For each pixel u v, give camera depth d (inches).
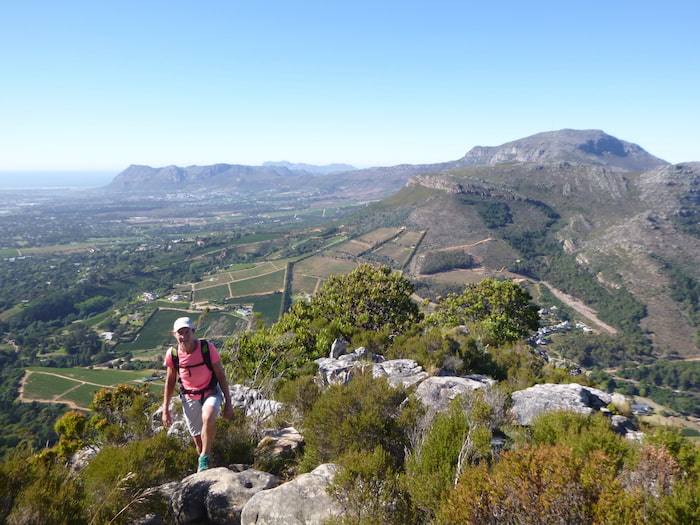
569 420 239.9
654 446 163.6
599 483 131.0
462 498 139.6
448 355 556.7
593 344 6909.5
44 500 143.2
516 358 656.4
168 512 179.3
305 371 506.3
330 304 904.3
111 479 177.3
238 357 502.6
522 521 131.1
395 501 161.3
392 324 856.3
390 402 254.4
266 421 314.3
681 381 5467.5
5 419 3575.3
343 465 176.2
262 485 191.5
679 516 123.0
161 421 328.2
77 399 4301.2
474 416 262.5
